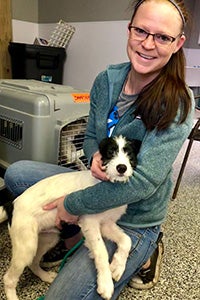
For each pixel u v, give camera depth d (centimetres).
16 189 126
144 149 89
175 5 86
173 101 86
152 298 121
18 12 270
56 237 119
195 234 169
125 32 226
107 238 100
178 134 88
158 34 86
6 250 138
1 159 172
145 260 107
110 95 104
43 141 147
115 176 84
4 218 108
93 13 244
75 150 161
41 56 251
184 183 237
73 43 267
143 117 90
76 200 92
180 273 136
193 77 346
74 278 92
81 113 158
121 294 122
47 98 144
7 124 161
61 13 268
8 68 269
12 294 105
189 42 330
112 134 102
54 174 126
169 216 185
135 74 96
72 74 275
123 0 220
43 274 125
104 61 247
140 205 100
